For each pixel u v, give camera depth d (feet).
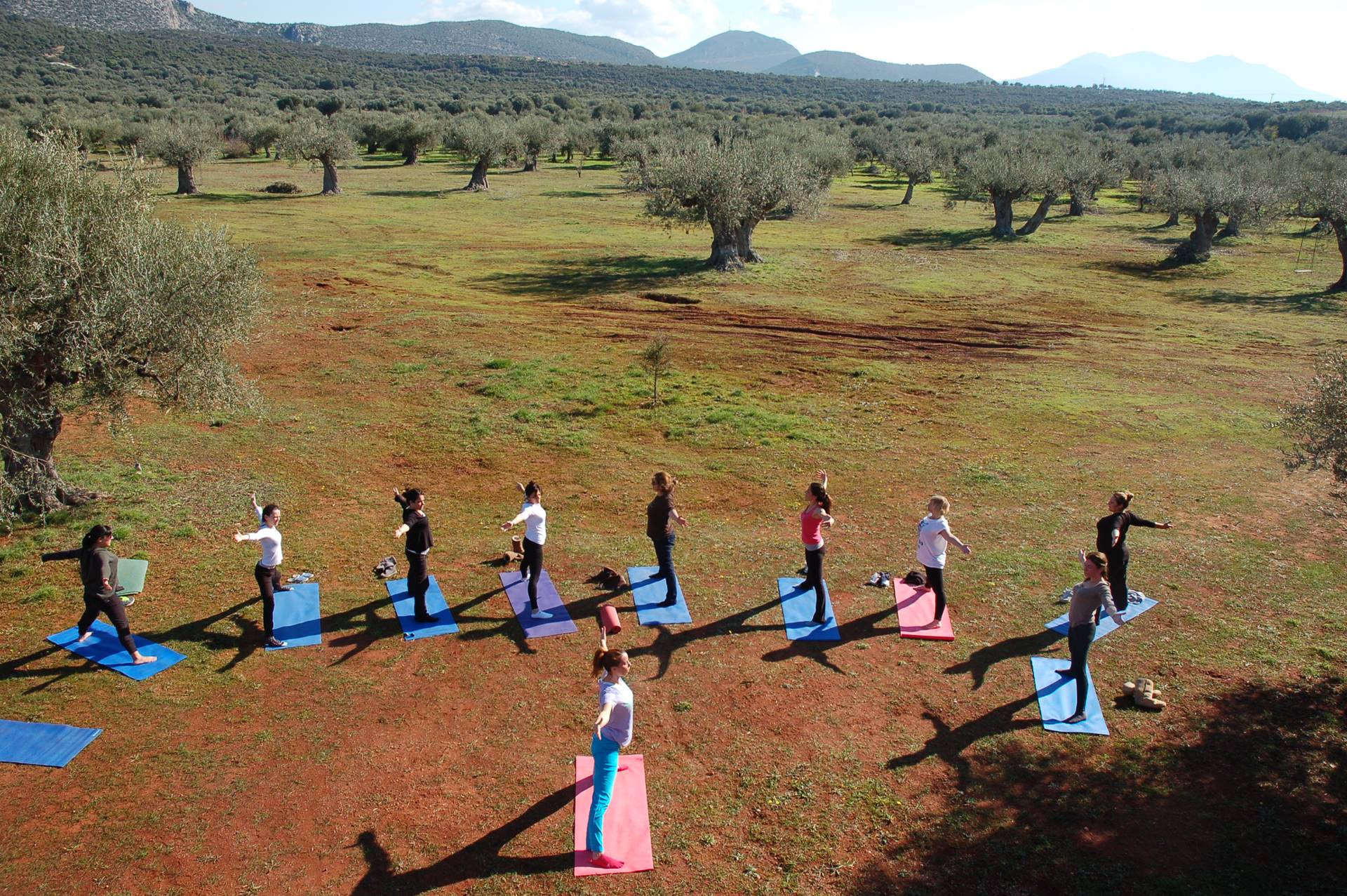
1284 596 36.83
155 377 41.57
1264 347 90.07
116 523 43.42
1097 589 27.14
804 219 189.16
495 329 91.35
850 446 58.75
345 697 29.48
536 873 22.04
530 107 439.22
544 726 28.14
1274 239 169.99
